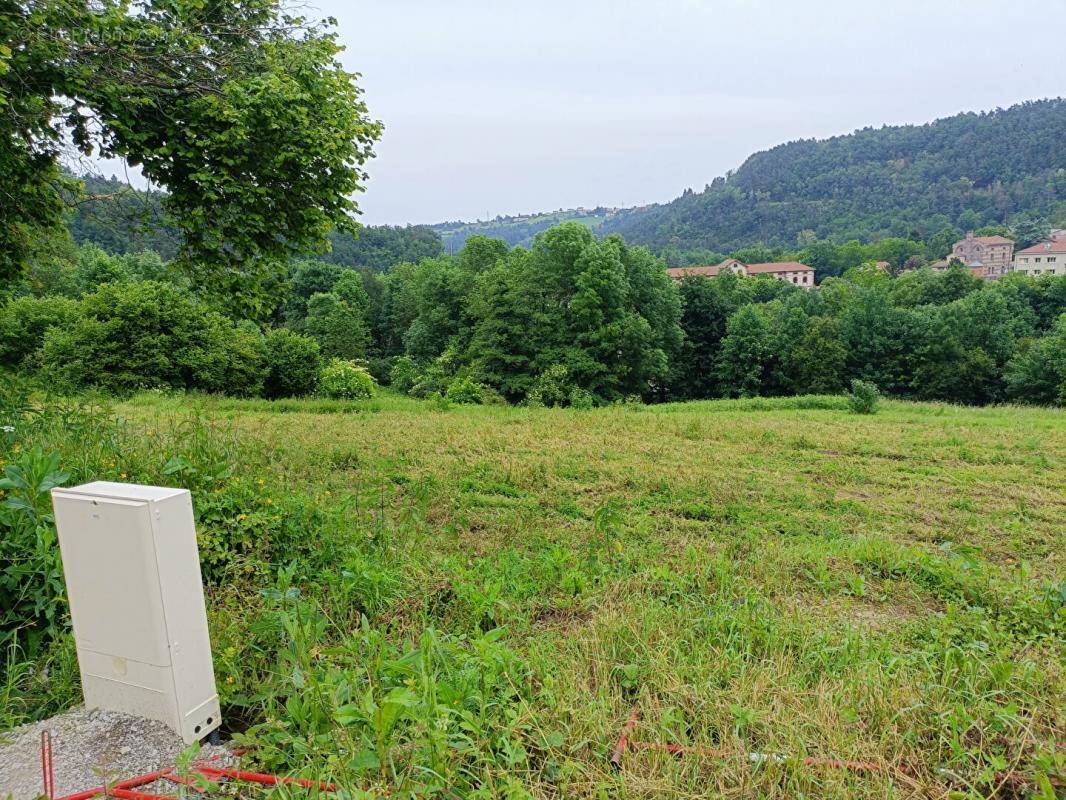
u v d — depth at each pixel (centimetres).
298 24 793
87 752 204
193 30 716
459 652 273
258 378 2572
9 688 240
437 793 195
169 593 204
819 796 209
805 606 400
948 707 256
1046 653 316
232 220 729
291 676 242
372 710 195
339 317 4503
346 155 770
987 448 1044
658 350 3319
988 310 3653
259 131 693
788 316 3947
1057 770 214
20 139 669
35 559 285
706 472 807
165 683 207
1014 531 600
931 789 215
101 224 802
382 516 502
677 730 244
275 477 543
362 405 1619
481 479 743
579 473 783
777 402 1995
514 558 445
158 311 2195
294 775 199
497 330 3234
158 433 600
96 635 215
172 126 693
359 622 335
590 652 301
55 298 2681
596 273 3139
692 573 438
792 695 258
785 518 639
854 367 3788
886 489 778
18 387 590
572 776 212
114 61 646
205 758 208
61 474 302
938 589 432
